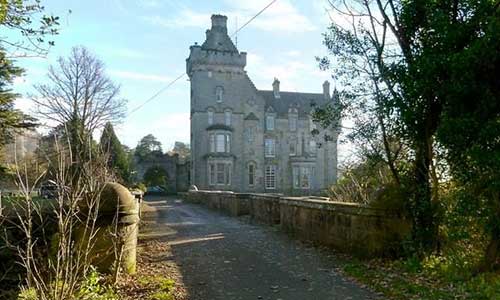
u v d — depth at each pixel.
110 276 7.06
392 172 8.88
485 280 6.57
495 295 5.88
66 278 5.32
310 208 11.38
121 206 7.33
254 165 60.91
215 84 59.19
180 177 61.53
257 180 61.03
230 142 59.09
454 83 6.88
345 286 6.82
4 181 12.46
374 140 9.09
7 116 16.05
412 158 8.52
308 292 6.54
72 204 5.43
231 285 7.05
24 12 7.62
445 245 8.02
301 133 65.38
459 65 6.71
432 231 8.11
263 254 9.73
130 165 55.09
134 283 7.02
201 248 10.75
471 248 7.64
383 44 8.60
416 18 7.98
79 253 5.86
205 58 58.88
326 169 66.06
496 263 7.01
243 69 60.59
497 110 6.84
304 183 64.31
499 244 6.99
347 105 9.27
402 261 8.04
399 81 7.89
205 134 58.06
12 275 6.87
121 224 7.33
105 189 7.41
